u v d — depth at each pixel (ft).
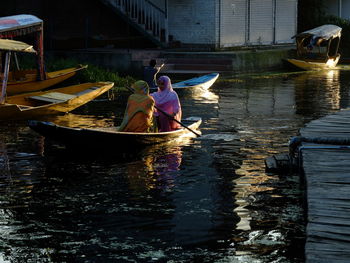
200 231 25.84
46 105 50.78
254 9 94.22
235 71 82.33
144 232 25.77
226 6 89.25
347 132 37.24
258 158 37.47
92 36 88.33
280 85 73.67
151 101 40.14
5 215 27.86
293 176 33.78
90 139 37.81
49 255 23.67
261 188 31.60
